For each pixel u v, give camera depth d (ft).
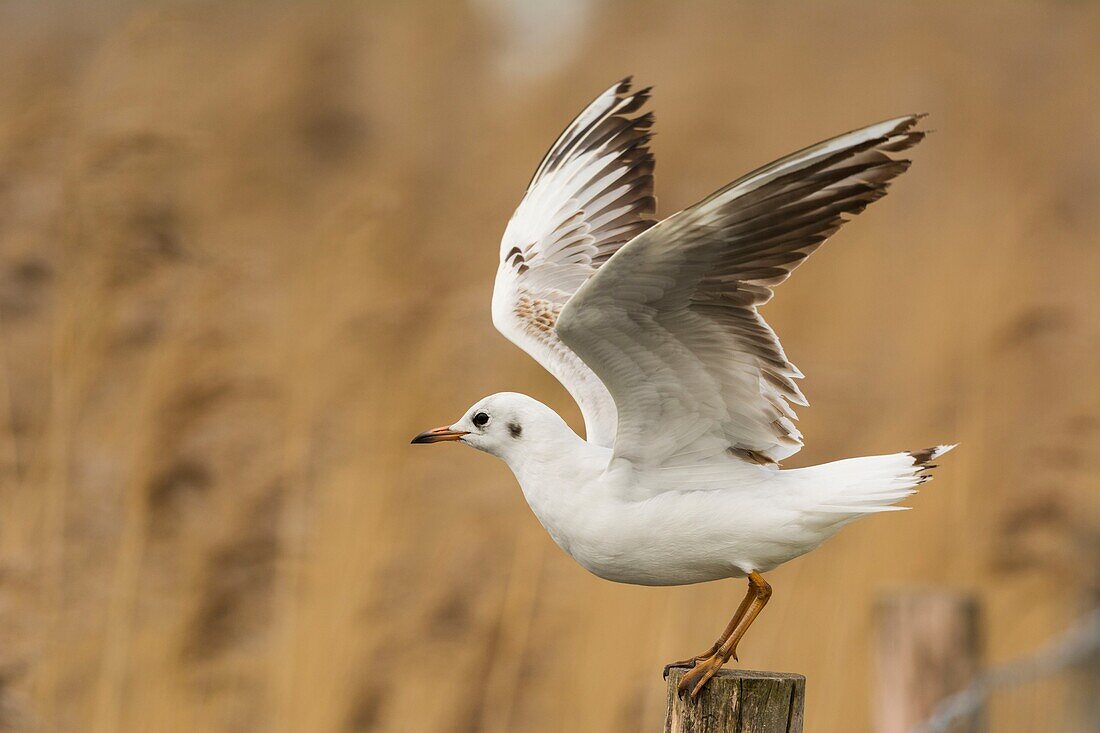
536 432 23.45
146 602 35.50
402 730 36.01
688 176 54.85
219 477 36.52
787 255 20.42
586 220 28.78
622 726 37.37
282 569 36.32
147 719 34.88
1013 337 49.21
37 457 36.17
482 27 73.82
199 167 41.93
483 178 60.29
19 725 33.99
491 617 36.94
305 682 35.70
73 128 39.17
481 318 39.88
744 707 21.09
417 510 38.06
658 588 38.70
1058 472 45.32
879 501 21.71
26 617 34.68
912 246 57.62
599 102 29.60
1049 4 88.89
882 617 32.60
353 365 38.73
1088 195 71.26
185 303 37.96
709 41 75.46
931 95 77.77
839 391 47.70
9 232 37.37
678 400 21.95
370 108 61.62
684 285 20.29
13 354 37.04
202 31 53.88
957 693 31.99
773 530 21.86
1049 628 43.73
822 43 80.94
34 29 55.93
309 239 48.19
